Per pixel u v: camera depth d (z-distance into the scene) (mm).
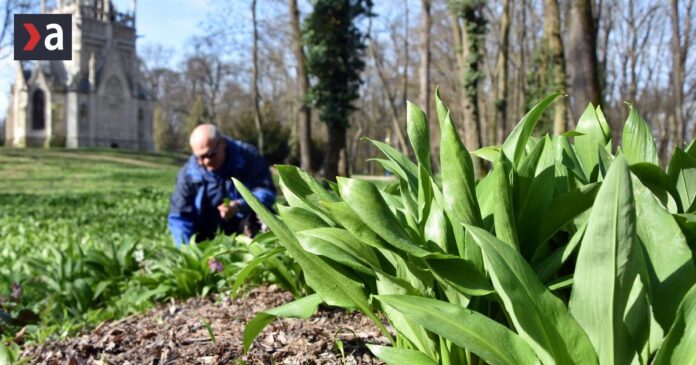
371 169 66250
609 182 1361
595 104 8586
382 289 1844
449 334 1465
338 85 17062
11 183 27922
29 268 6043
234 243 5012
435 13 34062
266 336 2857
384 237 1580
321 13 16562
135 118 63062
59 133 59594
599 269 1394
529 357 1476
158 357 2775
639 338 1521
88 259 5211
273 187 6195
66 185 27578
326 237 1814
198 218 6090
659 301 1577
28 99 60094
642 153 2168
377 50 32375
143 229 11688
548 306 1438
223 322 3293
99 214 14797
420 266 1707
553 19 14852
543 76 23719
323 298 1868
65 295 4758
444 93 42344
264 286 4066
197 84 72500
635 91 36531
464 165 1719
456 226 1838
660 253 1636
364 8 16797
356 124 63031
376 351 1716
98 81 61000
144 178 32125
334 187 2174
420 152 1912
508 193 1653
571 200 1776
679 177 2053
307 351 2596
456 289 1604
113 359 2826
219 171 5965
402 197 2086
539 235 1809
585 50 8594
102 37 62250
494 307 1810
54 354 3148
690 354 1395
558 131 13828
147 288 4586
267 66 37938
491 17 31141
